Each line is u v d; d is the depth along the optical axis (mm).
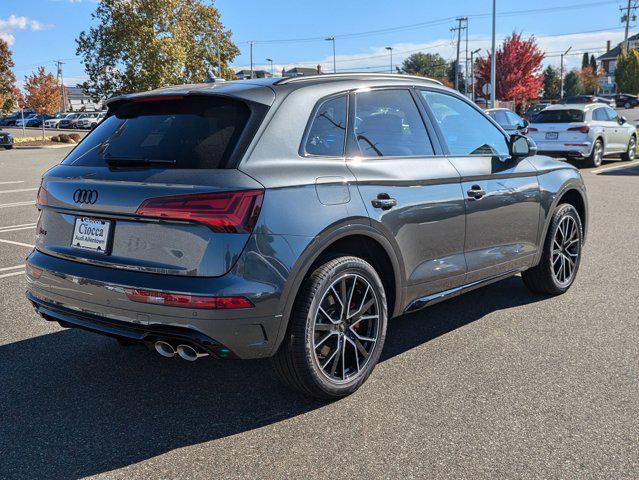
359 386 3504
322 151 3342
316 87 3479
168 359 4066
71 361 4035
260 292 2910
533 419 3148
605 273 5977
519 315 4805
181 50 32531
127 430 3131
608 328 4461
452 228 3998
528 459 2789
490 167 4398
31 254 3584
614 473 2668
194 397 3498
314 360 3201
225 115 3189
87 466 2805
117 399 3482
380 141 3682
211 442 3002
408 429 3076
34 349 4250
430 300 3947
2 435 3086
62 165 3492
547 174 5008
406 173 3678
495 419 3158
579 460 2771
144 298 2945
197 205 2859
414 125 3967
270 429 3115
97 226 3174
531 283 5242
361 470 2730
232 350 2938
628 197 11102
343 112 3547
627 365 3799
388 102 3850
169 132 3230
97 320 3150
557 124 16781
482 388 3520
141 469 2777
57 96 61594
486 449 2877
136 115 3471
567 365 3816
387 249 3533
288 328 3135
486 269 4371
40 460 2855
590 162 16953
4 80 47344
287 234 2996
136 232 3029
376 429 3084
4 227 9195
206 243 2867
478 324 4617
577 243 5391
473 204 4156
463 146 4289
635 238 7566
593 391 3451
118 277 3035
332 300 3330
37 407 3387
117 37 31547
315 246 3094
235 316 2873
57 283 3299
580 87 93188
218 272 2859
